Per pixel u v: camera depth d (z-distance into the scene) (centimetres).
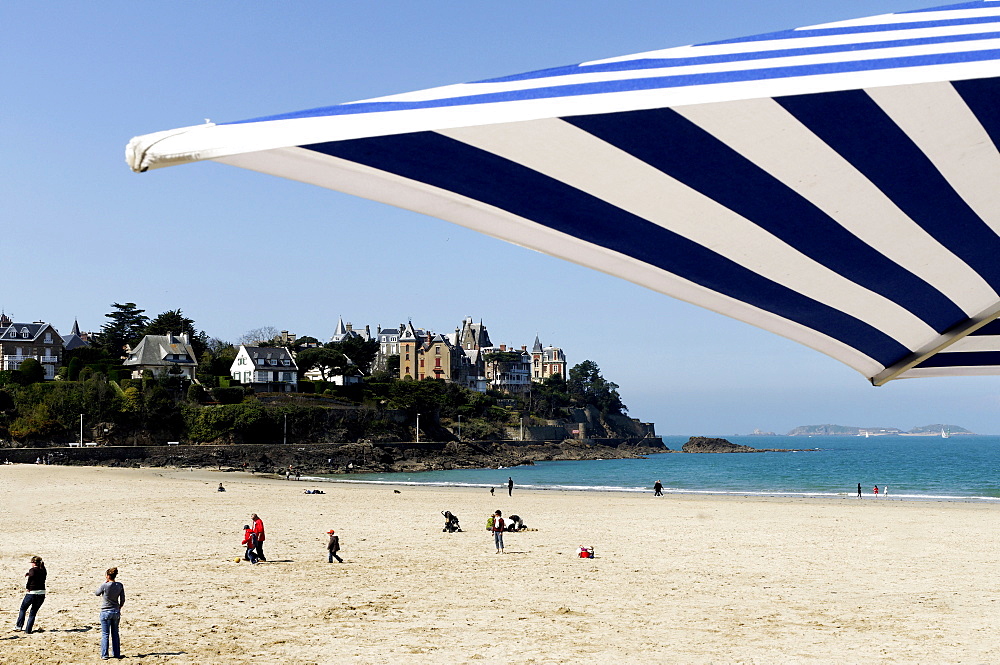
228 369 14425
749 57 311
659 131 334
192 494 5541
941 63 286
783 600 1958
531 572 2353
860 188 395
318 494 5859
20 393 10906
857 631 1639
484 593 2034
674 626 1686
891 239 442
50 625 1644
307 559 2580
